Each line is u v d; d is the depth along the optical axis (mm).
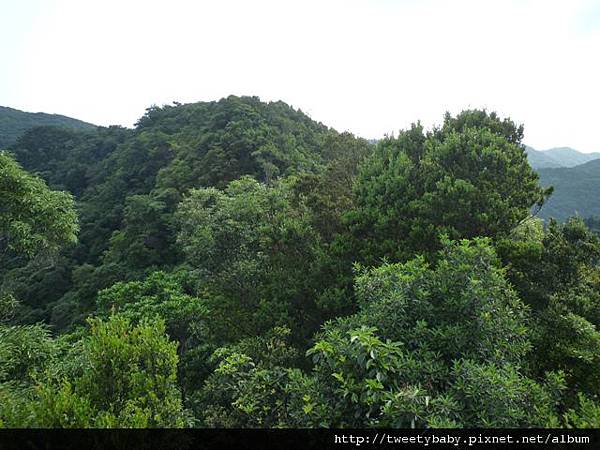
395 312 5691
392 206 11062
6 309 9367
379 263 9969
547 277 9523
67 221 9398
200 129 42281
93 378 5441
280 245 12531
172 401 5484
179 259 26047
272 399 6145
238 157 31328
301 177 15273
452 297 5652
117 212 35469
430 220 10172
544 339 7824
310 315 10898
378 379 4469
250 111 39000
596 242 9930
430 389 4785
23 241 8406
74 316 22984
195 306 13641
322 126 45656
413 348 5543
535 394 4824
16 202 8602
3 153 8977
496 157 10625
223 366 6801
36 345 7770
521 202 10695
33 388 6273
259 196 15648
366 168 12883
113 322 6082
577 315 8188
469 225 10039
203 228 14828
